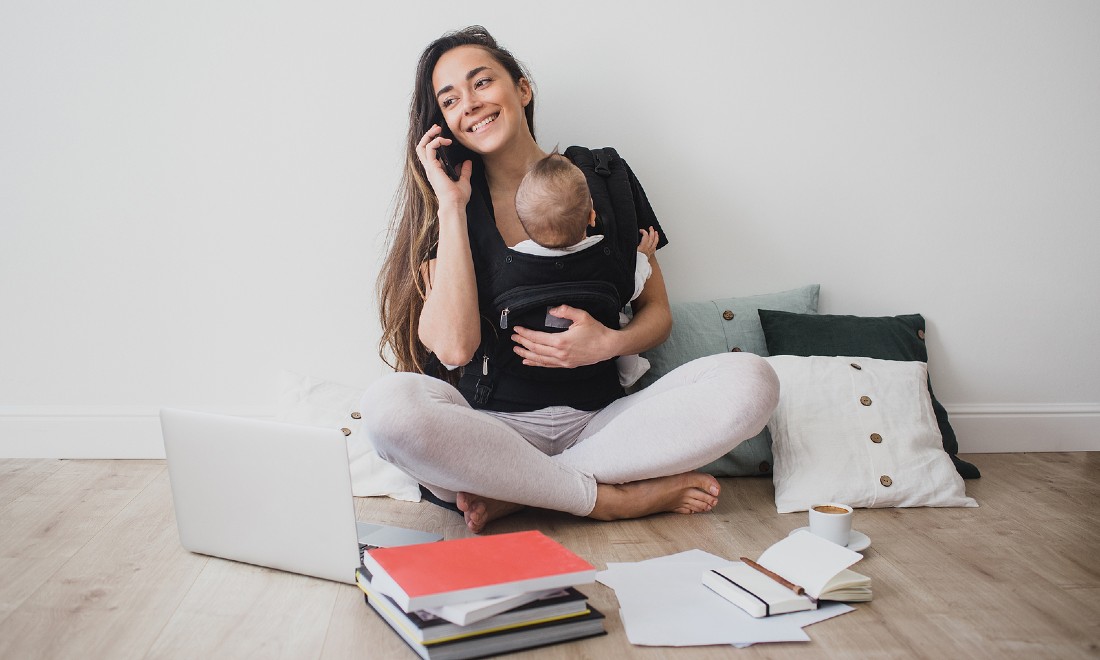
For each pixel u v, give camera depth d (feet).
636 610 4.81
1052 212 8.52
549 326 6.51
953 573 5.44
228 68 8.02
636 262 6.97
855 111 8.33
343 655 4.40
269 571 5.52
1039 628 4.66
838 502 6.75
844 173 8.39
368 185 8.14
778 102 8.28
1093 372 8.73
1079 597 5.07
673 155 8.29
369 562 4.74
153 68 8.00
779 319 8.00
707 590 5.08
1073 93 8.41
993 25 8.30
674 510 6.70
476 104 6.75
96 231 8.16
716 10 8.15
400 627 4.48
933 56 8.31
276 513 5.41
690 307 8.17
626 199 7.10
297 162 8.11
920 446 7.04
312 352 8.30
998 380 8.68
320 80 8.04
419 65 7.04
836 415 7.07
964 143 8.41
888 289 8.54
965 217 8.50
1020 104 8.39
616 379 7.13
